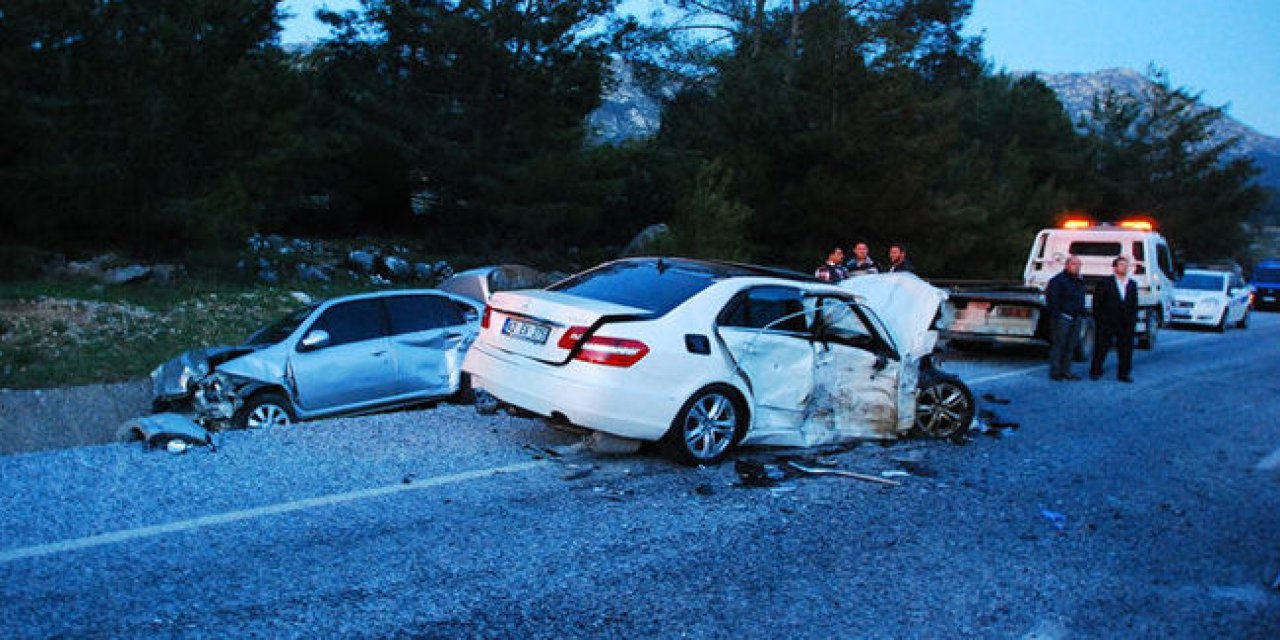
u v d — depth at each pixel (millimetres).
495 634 3748
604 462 6531
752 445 7234
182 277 15891
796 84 21156
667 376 6211
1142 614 4344
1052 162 38188
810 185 20078
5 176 14383
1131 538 5512
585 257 24453
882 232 21141
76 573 4117
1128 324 12555
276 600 3951
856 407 7297
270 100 16688
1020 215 31453
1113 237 17078
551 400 6102
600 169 22297
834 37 20750
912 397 7648
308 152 18875
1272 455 8172
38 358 10664
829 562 4816
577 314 6133
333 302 8859
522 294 6715
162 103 14766
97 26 14375
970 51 29844
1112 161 45062
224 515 4996
